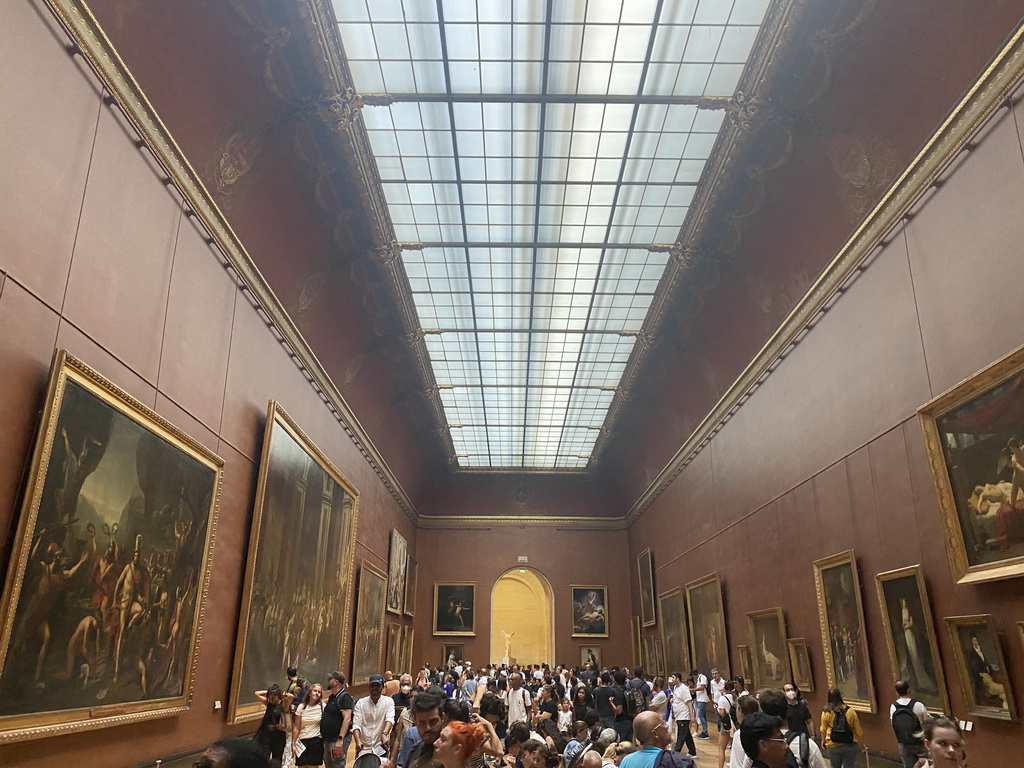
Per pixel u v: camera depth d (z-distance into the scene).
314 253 15.80
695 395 23.17
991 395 8.95
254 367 13.45
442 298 21.23
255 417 13.38
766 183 14.29
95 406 7.82
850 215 12.78
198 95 10.43
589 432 33.88
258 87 11.48
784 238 14.93
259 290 13.59
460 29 11.95
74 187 7.85
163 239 9.91
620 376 27.25
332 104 12.62
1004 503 8.73
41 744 7.11
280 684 13.77
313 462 16.00
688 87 13.13
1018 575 8.38
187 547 10.08
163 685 9.38
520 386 28.39
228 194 12.04
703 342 20.67
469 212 16.95
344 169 14.44
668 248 17.59
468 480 37.75
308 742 9.22
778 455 16.61
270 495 13.27
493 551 36.72
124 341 8.87
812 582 14.60
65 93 7.68
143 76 9.33
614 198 16.42
